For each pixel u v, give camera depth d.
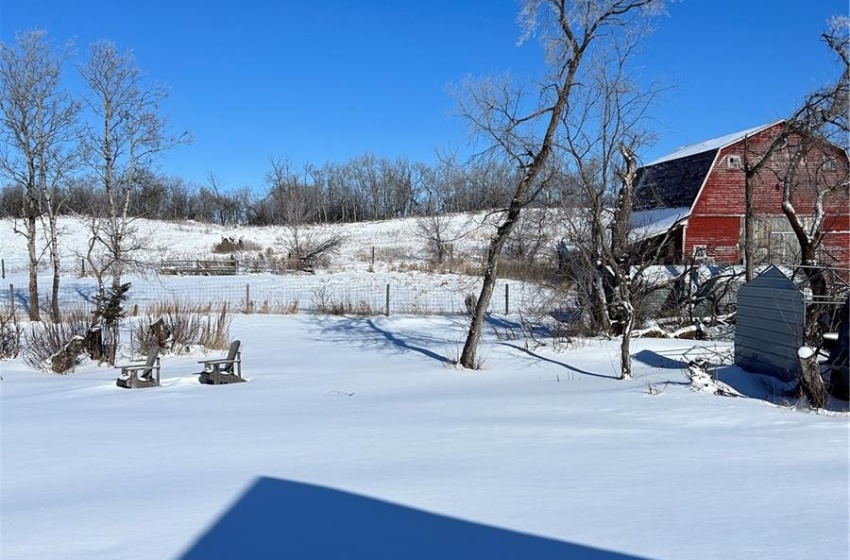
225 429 7.64
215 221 79.69
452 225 48.81
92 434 7.52
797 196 28.66
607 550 3.64
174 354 15.64
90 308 23.47
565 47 12.52
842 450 5.93
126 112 20.47
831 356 9.30
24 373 13.59
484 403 9.23
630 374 11.40
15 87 19.41
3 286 29.66
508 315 22.23
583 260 16.70
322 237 49.47
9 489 5.35
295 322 20.62
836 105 13.91
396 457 6.03
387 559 3.65
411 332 19.11
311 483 5.19
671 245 28.59
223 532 4.14
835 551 3.54
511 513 4.33
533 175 12.95
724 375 10.70
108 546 3.94
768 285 10.55
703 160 32.78
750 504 4.38
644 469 5.38
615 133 15.73
